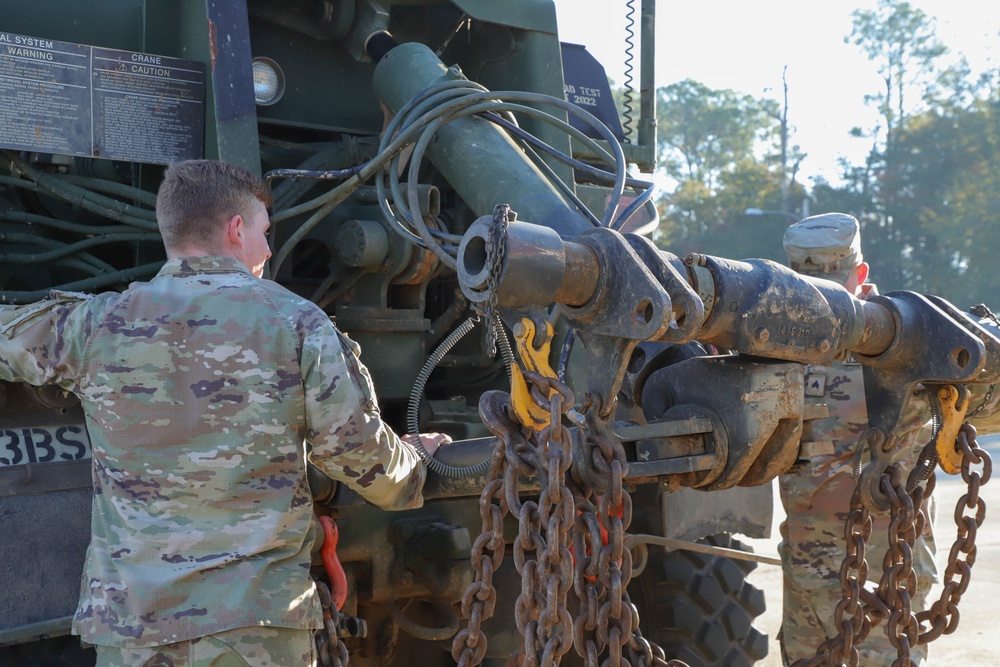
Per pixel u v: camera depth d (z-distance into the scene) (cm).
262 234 233
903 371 238
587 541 206
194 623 204
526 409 197
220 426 211
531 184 286
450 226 370
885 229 5325
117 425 212
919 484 247
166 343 213
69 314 221
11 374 224
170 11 333
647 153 409
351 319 335
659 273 194
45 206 363
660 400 229
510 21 371
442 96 302
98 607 208
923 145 5294
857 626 246
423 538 304
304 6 370
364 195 352
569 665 373
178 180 223
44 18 341
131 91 311
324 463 220
